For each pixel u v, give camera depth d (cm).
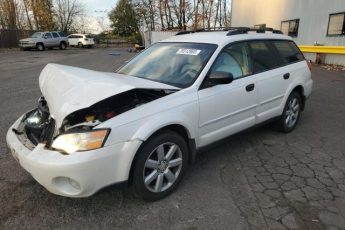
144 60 450
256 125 460
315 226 295
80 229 293
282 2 1927
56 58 2278
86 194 290
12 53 2823
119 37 6044
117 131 292
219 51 401
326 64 1563
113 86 309
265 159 437
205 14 4028
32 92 915
